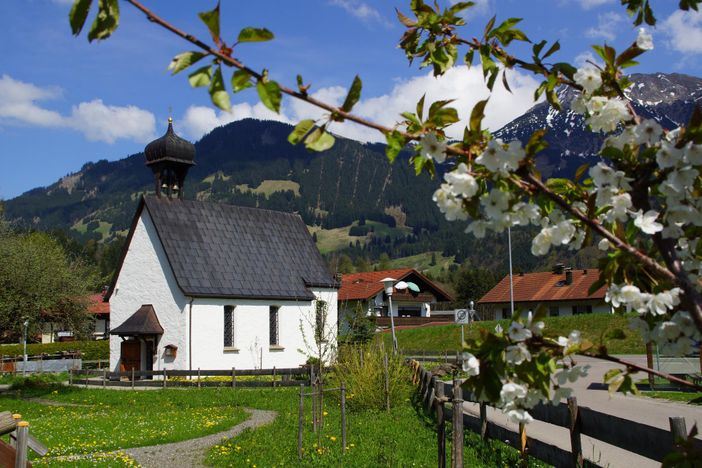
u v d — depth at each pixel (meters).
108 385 33.03
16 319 32.47
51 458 13.55
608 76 3.29
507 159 2.89
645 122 2.98
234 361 35.78
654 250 3.18
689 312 3.03
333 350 27.64
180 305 34.78
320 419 15.41
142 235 36.94
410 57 4.04
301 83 2.87
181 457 13.93
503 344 3.15
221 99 2.65
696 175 2.88
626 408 16.78
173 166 38.06
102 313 72.81
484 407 11.42
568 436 13.22
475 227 2.97
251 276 37.75
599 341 3.21
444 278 160.12
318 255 42.44
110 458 13.53
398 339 52.88
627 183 3.03
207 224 38.41
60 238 123.50
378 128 3.04
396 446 12.70
